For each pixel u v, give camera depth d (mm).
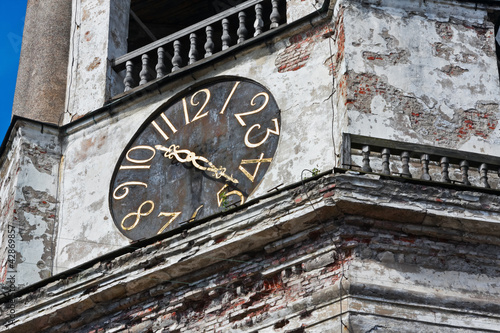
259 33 28391
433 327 23109
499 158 24703
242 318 24375
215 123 27391
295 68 27188
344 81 25906
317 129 26094
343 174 23859
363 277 23453
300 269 24156
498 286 23844
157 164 27547
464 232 24062
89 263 25859
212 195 26438
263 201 24500
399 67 26125
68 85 30297
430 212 23781
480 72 26375
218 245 24656
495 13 27188
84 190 28156
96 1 31297
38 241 27750
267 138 26547
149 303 25469
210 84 28000
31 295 26188
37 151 28891
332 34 27219
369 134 25234
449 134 25562
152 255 25297
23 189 28281
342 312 23109
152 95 28469
